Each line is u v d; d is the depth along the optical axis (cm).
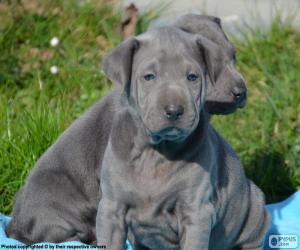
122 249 877
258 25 1553
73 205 1009
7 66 1463
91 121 1002
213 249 941
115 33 1546
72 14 1582
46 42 1526
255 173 1259
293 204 1166
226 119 1370
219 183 905
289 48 1512
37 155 1185
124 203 866
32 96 1396
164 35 834
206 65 844
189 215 859
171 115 790
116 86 827
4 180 1171
